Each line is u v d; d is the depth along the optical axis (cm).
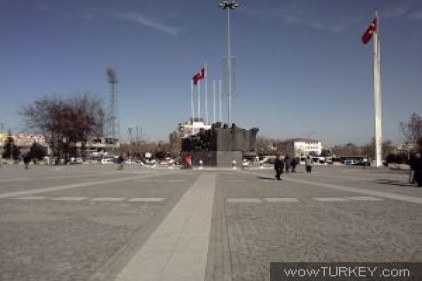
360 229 1301
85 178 4081
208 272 842
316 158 11856
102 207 1850
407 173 5166
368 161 9119
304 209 1781
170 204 1952
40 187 2934
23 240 1154
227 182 3488
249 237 1184
